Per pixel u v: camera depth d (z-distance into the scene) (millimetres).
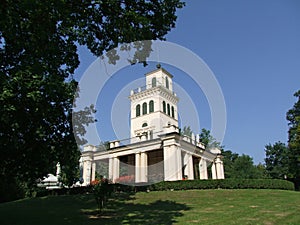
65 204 19406
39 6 8039
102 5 10281
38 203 21344
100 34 11312
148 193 22141
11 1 8062
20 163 13211
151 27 11422
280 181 26797
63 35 10977
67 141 13047
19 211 17297
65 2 8836
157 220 11867
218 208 14852
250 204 16156
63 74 12336
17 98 9969
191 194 20797
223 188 24406
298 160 38875
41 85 10141
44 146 12852
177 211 14250
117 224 11367
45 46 9656
